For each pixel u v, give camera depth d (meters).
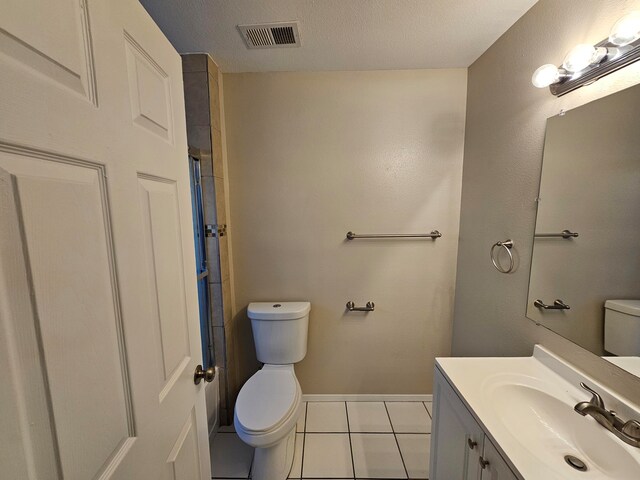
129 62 0.55
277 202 1.79
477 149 1.55
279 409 1.35
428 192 1.76
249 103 1.70
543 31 1.08
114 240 0.48
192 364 0.82
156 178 0.65
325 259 1.84
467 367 1.08
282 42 1.38
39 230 0.35
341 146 1.73
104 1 0.47
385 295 1.87
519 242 1.23
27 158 0.33
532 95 1.14
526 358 1.14
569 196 0.97
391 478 1.43
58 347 0.37
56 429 0.37
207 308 1.70
